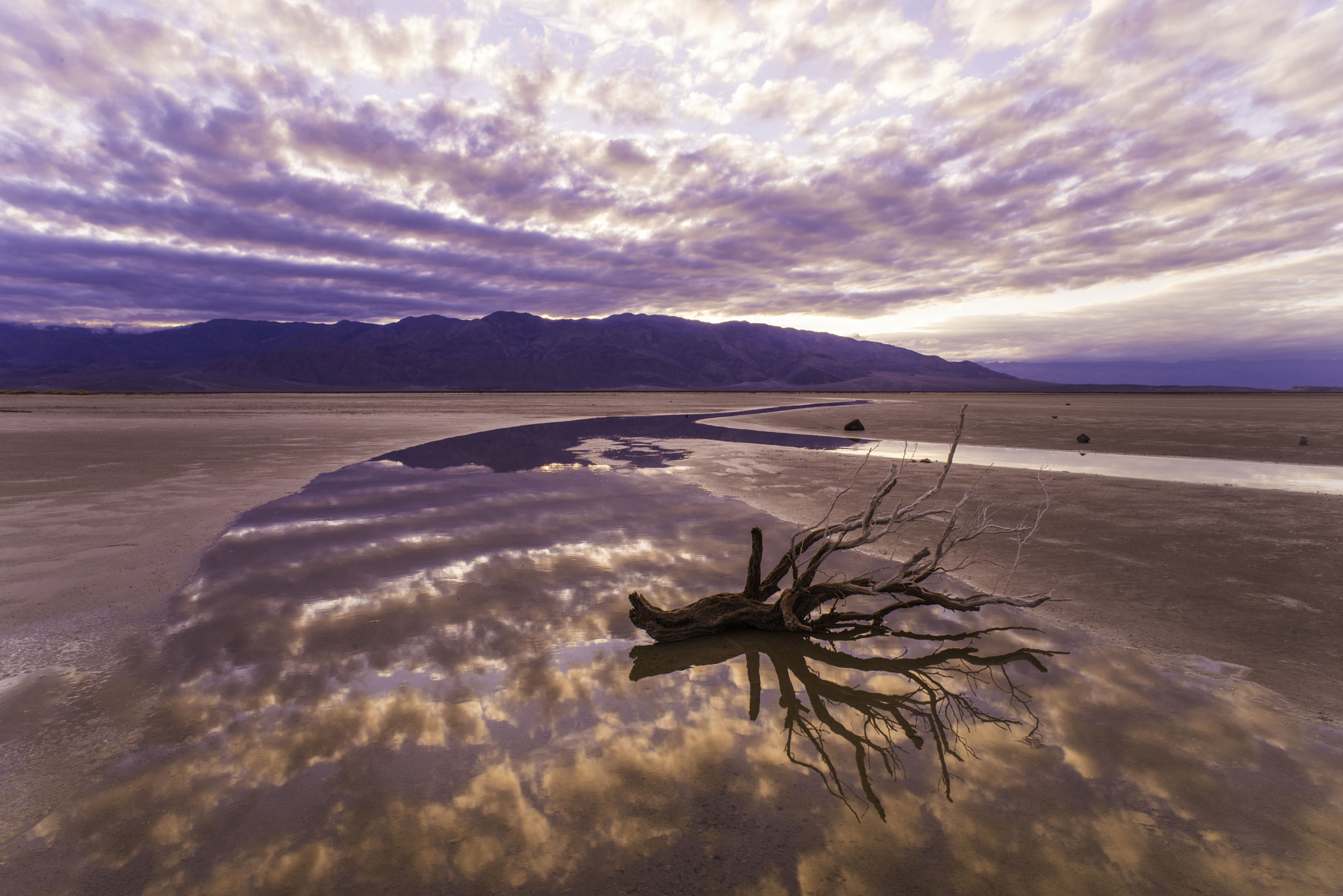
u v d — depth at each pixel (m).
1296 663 4.69
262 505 10.74
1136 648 5.06
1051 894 2.58
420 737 3.77
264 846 2.84
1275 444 21.69
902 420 36.34
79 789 3.24
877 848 2.86
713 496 11.76
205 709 4.07
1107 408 53.53
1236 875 2.67
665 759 3.60
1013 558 7.59
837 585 5.71
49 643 5.09
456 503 11.05
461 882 2.63
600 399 92.88
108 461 16.12
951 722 4.04
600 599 6.33
